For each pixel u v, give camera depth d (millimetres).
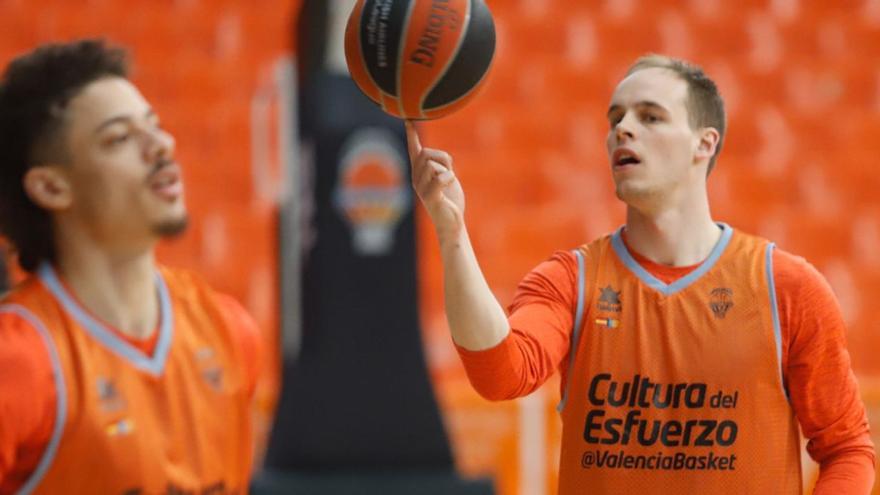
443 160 8719
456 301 8586
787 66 43969
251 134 38375
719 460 9328
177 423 7941
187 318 8312
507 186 36469
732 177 37344
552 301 9555
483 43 8836
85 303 7875
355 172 19609
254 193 36312
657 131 9453
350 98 19875
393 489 18859
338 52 20047
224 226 33562
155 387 7902
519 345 9000
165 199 7961
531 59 43375
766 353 9391
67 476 7520
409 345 19547
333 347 19438
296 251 20875
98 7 44844
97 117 7848
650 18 45125
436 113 8930
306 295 19766
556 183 36594
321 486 18797
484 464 21297
